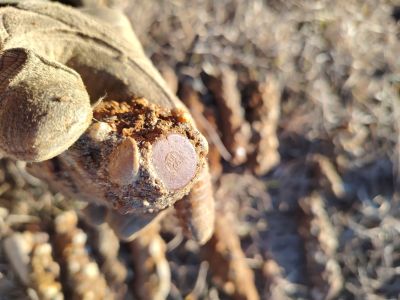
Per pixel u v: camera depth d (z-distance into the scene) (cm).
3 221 33
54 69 17
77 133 16
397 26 42
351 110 40
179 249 36
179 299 36
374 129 41
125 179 17
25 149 16
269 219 39
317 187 39
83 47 21
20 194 33
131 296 35
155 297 34
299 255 39
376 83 41
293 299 39
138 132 18
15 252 31
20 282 32
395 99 41
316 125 40
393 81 41
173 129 18
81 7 25
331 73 41
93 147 18
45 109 16
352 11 41
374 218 40
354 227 39
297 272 39
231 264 35
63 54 21
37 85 16
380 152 40
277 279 38
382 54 42
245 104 38
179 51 37
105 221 25
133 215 22
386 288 39
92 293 32
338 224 39
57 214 33
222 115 37
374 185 40
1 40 18
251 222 39
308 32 40
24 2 20
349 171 40
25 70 16
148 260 33
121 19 24
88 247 33
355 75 41
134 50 22
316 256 38
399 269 39
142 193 17
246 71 38
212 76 37
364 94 41
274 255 39
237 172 38
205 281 36
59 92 16
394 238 40
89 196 22
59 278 32
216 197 36
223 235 35
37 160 16
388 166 40
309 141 40
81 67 21
